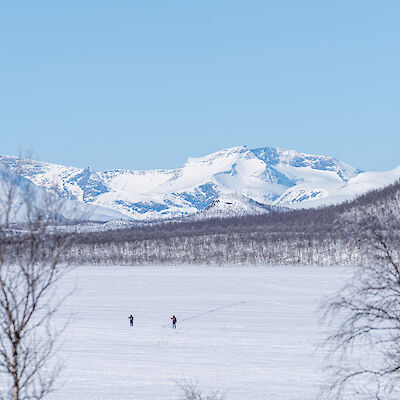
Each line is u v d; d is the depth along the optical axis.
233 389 145.50
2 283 52.72
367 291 59.03
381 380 127.56
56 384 146.00
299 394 138.38
